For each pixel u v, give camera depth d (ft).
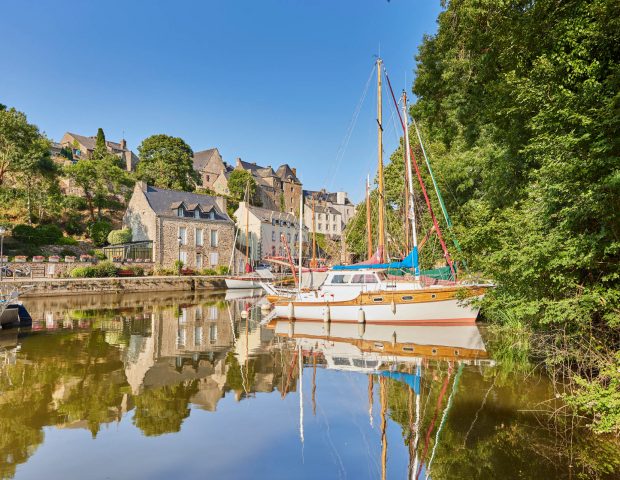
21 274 114.73
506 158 48.26
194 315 77.56
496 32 45.88
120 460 20.93
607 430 20.70
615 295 22.65
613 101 20.76
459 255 36.86
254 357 43.34
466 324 58.90
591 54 25.58
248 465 20.49
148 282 128.88
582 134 22.72
